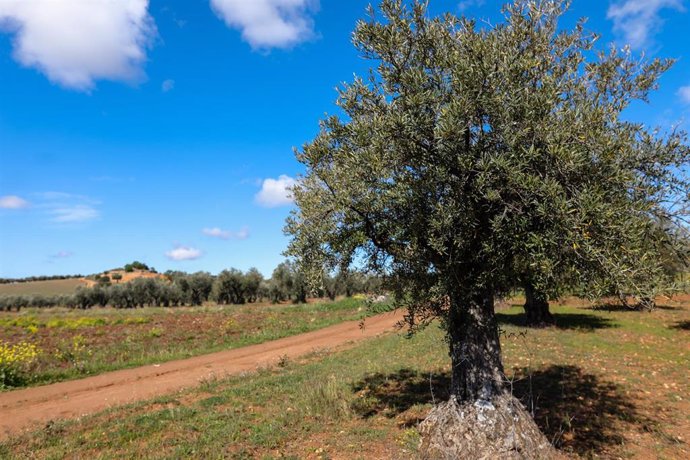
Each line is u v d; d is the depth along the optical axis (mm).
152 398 11242
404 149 5598
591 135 4836
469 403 6629
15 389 13781
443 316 6727
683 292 4496
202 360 17859
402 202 5867
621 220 4625
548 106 5012
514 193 5148
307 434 7633
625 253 4656
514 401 6664
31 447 7730
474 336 6652
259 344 21688
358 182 6281
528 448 6262
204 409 9359
